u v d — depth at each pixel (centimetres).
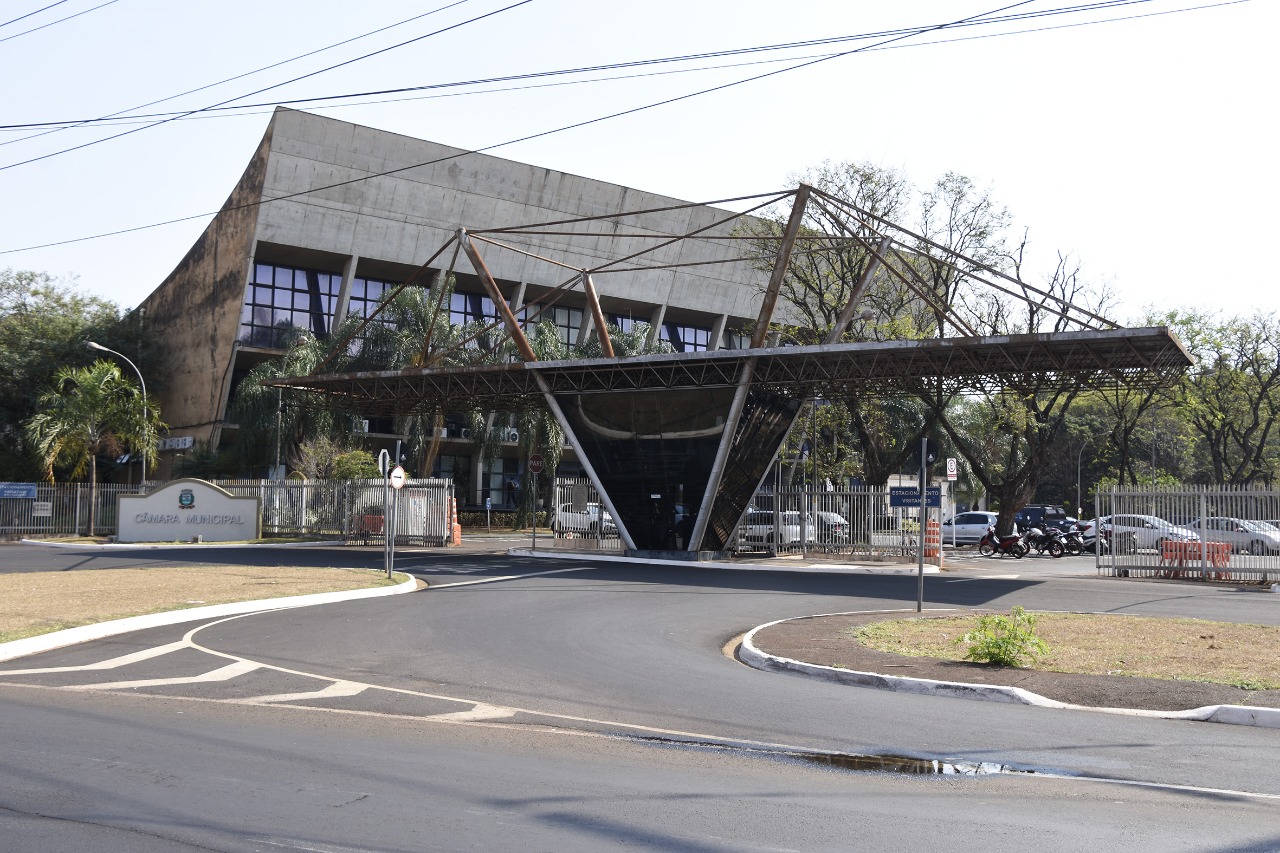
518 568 3038
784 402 3647
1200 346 4991
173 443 6212
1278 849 584
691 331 7625
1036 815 657
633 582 2597
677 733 921
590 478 3697
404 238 5866
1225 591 2450
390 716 991
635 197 6419
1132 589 2472
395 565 3091
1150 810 673
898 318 4456
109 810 644
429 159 5731
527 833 603
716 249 6788
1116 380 3262
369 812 645
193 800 670
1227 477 5503
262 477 5256
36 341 6103
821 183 4353
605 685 1178
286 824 616
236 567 2908
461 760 802
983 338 2884
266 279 5944
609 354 3697
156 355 6488
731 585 2531
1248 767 808
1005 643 1298
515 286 6419
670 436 3459
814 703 1080
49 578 2494
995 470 5622
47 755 799
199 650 1449
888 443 5169
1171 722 999
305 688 1148
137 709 1014
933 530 3256
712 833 608
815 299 5109
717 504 3500
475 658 1380
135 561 3175
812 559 3491
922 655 1379
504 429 5416
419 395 3934
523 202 6109
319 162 5466
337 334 5147
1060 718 1012
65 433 4662
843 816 650
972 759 830
